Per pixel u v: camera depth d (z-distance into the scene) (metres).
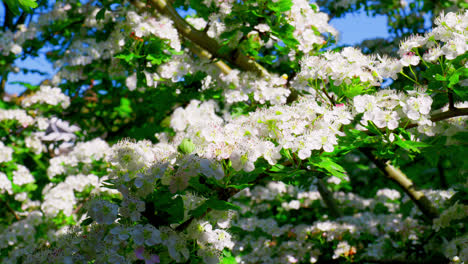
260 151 1.96
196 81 3.83
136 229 1.87
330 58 2.40
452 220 3.09
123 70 4.20
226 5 3.07
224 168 2.02
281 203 5.27
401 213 4.61
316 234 4.14
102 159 4.45
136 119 5.18
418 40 2.26
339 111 2.18
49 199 3.99
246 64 3.51
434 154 2.50
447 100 2.48
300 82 2.48
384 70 2.26
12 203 4.53
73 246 2.03
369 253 3.97
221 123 2.24
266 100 3.40
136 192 1.98
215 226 2.37
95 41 4.31
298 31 3.30
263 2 2.95
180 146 1.98
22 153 4.78
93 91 5.06
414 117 2.07
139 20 3.37
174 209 1.97
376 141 2.31
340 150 2.21
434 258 3.63
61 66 4.51
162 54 3.39
